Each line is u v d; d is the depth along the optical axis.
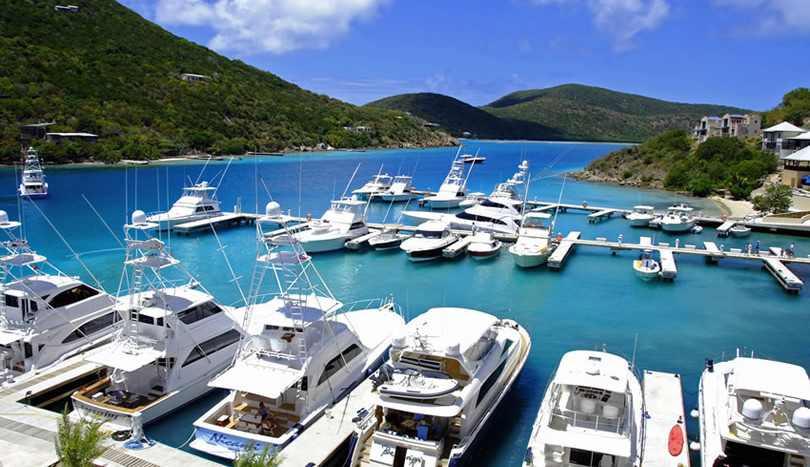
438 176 114.88
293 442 16.05
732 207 70.75
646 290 35.41
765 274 38.97
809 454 14.22
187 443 17.81
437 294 34.59
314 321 18.77
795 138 86.44
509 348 21.28
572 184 100.31
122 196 72.94
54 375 20.14
